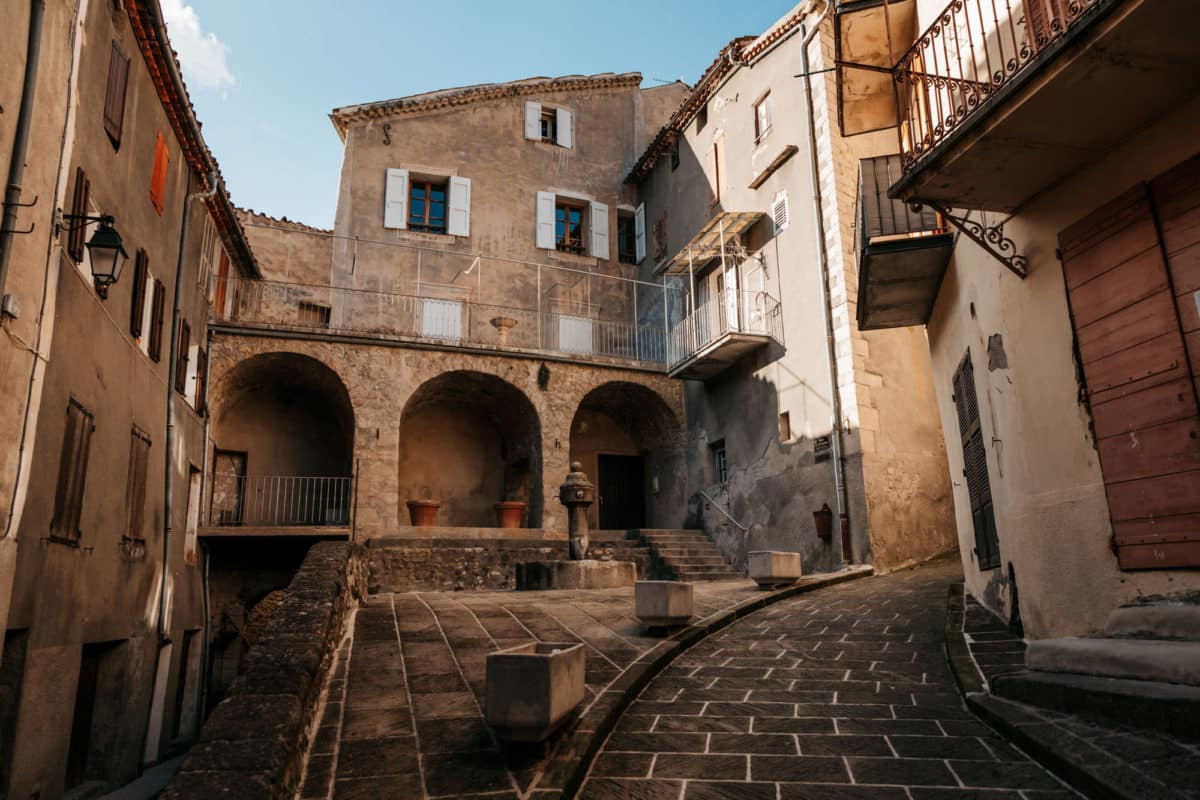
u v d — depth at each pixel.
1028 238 5.70
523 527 19.11
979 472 7.45
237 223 15.68
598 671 6.23
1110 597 4.91
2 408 6.37
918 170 5.35
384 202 20.36
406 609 8.97
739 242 17.14
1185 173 4.45
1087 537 5.13
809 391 14.56
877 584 11.02
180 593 12.36
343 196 20.11
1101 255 4.97
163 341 11.56
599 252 22.41
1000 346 6.33
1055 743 3.98
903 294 8.52
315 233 20.06
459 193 21.11
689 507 18.81
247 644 14.92
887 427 13.59
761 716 5.29
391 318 19.55
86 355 8.31
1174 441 4.43
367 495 15.94
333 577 7.32
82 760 8.85
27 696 6.84
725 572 15.95
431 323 19.77
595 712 5.11
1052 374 5.49
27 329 6.77
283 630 5.61
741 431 16.77
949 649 6.36
